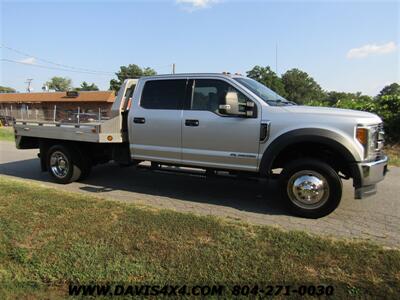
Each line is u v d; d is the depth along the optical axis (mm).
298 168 5188
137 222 4586
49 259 3654
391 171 8742
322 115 5113
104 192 6758
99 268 3480
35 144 8328
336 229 4754
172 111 6164
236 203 5988
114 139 6703
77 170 7434
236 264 3541
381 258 3643
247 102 5508
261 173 5477
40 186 6660
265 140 5395
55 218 4746
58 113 51562
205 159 5930
